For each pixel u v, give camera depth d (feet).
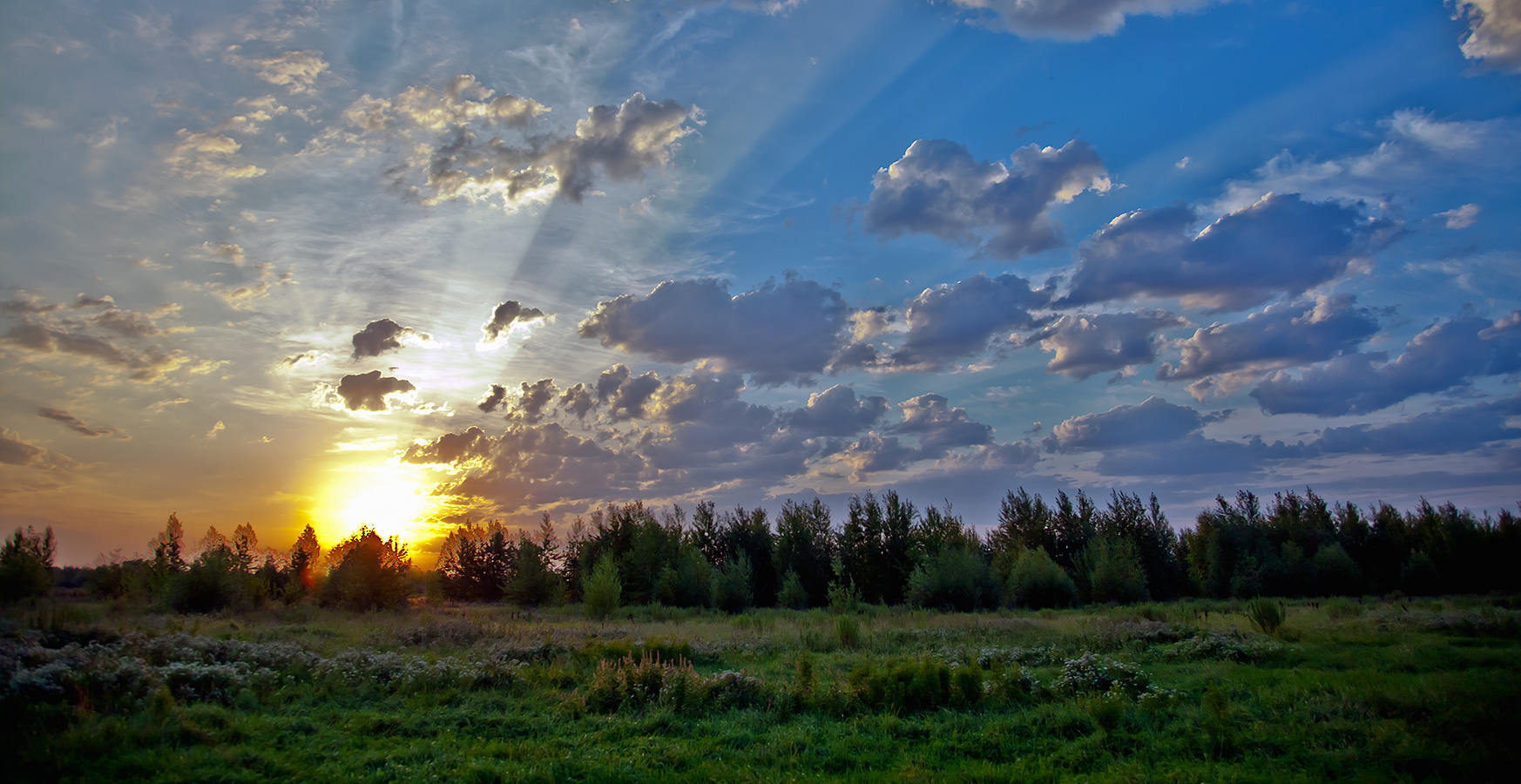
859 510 171.63
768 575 178.40
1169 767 26.78
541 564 160.56
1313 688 37.17
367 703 37.22
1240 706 34.04
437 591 165.17
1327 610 87.35
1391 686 36.17
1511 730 28.07
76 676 32.91
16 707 29.32
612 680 40.29
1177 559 179.73
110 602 99.96
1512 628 57.82
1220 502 177.68
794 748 30.32
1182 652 53.01
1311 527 176.45
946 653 56.34
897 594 162.50
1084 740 30.32
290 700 37.40
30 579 92.38
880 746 30.96
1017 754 29.73
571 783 25.90
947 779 26.35
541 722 34.58
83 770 24.94
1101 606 121.60
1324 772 25.77
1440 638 55.67
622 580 158.92
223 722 31.37
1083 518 186.19
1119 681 38.29
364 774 26.32
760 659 58.13
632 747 30.66
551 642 60.59
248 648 47.34
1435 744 27.37
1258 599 66.49
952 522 171.42
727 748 30.66
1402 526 169.78
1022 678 41.42
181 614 85.81
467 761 27.71
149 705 31.35
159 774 24.94
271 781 25.40
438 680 41.68
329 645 57.36
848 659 55.42
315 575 139.54
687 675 40.65
